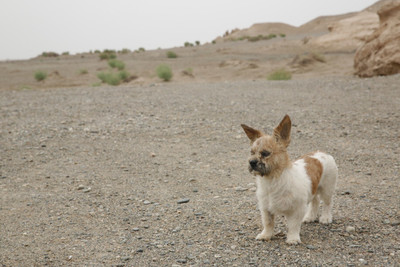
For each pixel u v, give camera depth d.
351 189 7.49
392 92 16.78
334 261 4.81
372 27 50.72
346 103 15.35
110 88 22.53
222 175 8.65
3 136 12.14
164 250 5.36
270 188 5.11
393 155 9.51
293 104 15.64
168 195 7.60
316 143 10.76
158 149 10.66
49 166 9.56
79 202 7.36
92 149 10.77
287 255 5.01
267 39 81.56
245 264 4.85
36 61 62.38
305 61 37.19
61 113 14.98
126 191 7.88
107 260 5.15
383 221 5.97
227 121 13.27
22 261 5.21
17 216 6.78
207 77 36.03
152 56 62.06
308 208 6.23
